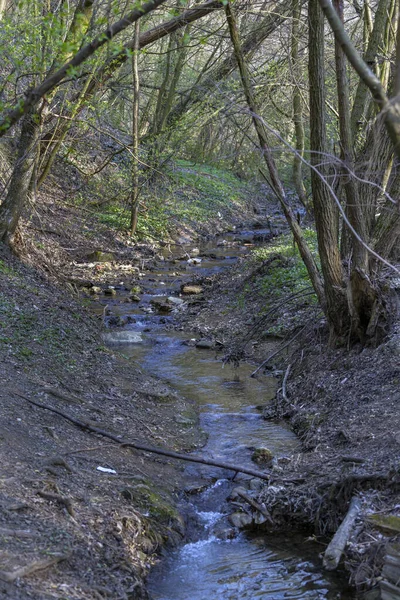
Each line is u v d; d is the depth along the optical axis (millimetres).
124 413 8328
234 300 14414
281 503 6375
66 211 20109
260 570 5566
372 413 7691
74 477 6148
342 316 9570
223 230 26641
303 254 10023
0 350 8773
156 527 5973
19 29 9672
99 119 17297
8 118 6035
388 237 9586
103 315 13328
